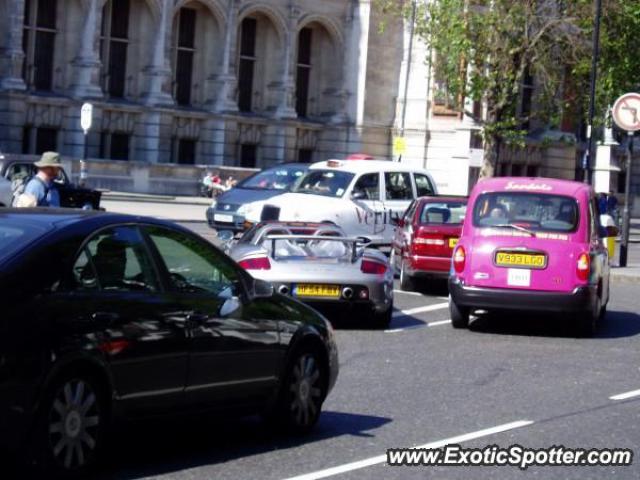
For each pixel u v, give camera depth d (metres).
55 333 11.38
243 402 13.73
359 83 96.81
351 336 23.97
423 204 33.09
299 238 24.34
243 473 12.73
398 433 15.12
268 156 94.56
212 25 90.62
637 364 21.84
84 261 12.04
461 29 62.44
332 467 13.18
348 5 96.94
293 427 14.53
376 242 38.22
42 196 22.12
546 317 28.36
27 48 80.25
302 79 97.81
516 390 18.58
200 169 83.44
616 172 93.50
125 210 61.47
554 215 24.78
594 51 52.72
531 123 100.88
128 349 12.12
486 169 65.06
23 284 11.38
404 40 97.31
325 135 97.69
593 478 13.27
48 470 11.34
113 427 12.09
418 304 30.11
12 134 78.00
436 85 89.56
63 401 11.53
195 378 12.96
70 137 81.81
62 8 81.81
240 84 94.06
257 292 14.09
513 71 63.47
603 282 26.42
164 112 86.25
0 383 10.88
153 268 12.83
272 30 94.56
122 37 85.38
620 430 15.84
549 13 62.31
